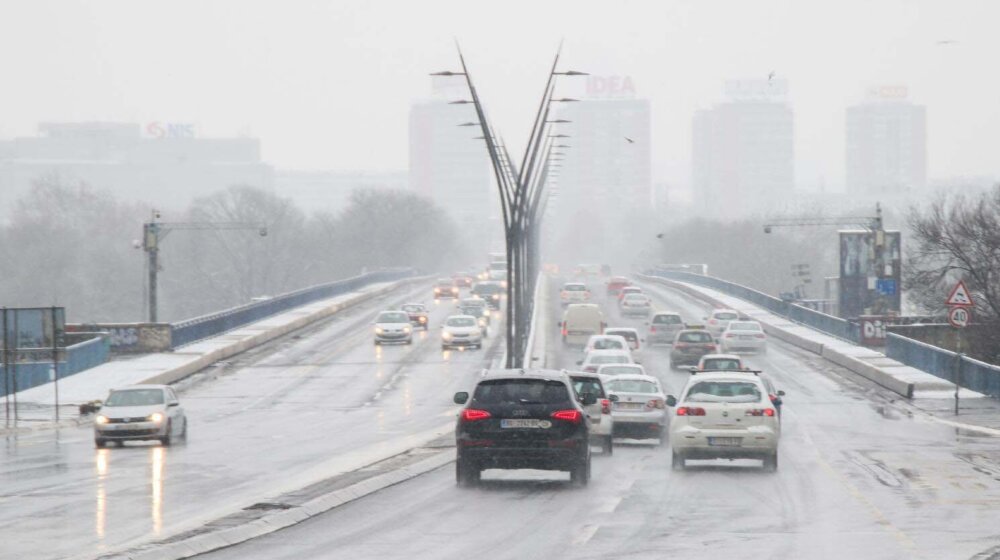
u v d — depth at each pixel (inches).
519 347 5959.6
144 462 2950.3
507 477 2529.5
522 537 1695.4
